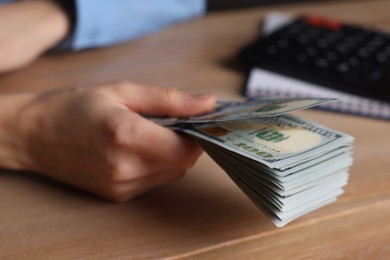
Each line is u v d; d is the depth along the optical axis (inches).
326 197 14.9
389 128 21.0
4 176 18.4
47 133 17.1
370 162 18.6
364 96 22.8
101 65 27.3
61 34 28.5
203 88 24.3
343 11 36.4
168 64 27.3
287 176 13.1
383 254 14.4
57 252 14.3
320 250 14.5
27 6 28.8
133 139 15.6
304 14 35.6
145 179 16.6
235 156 14.2
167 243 14.6
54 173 17.8
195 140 16.0
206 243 14.6
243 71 26.3
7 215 16.0
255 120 16.6
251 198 14.1
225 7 37.2
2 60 25.3
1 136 17.9
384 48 26.1
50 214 16.0
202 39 31.0
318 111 22.2
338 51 25.7
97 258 14.0
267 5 37.9
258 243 14.7
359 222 15.7
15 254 14.2
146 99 17.7
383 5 37.8
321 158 14.0
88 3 28.5
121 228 15.3
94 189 16.9
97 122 16.1
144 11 31.2
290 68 24.5
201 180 17.7
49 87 24.4
